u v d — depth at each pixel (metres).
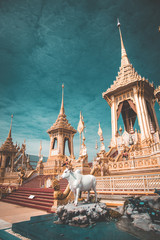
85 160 16.36
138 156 18.12
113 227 4.30
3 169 33.72
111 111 31.47
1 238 4.56
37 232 4.00
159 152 14.65
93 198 6.82
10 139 38.00
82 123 22.52
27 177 22.55
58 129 33.12
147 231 3.90
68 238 3.52
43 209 9.95
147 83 27.98
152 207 5.00
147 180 9.06
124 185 10.04
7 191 17.08
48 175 23.83
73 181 5.99
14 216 8.03
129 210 5.18
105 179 11.22
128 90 29.92
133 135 26.81
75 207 5.12
